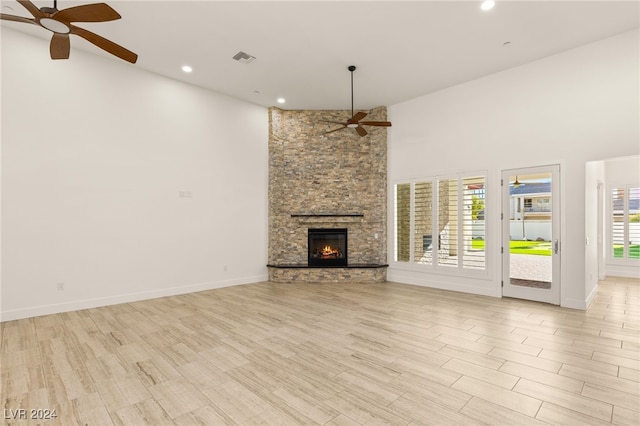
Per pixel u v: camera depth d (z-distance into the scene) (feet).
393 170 21.75
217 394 7.73
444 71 16.88
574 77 14.64
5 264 13.10
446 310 14.70
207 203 19.38
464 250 18.43
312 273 21.31
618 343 10.73
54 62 14.32
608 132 13.82
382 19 12.38
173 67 16.57
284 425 6.56
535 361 9.42
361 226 22.33
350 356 9.82
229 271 20.34
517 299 16.56
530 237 16.19
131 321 13.17
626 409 7.04
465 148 18.30
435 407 7.15
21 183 13.47
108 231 15.69
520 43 14.16
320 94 19.98
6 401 7.43
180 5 11.55
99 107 15.48
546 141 15.49
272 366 9.17
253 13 12.04
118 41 14.06
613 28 13.02
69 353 10.04
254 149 21.77
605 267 23.54
